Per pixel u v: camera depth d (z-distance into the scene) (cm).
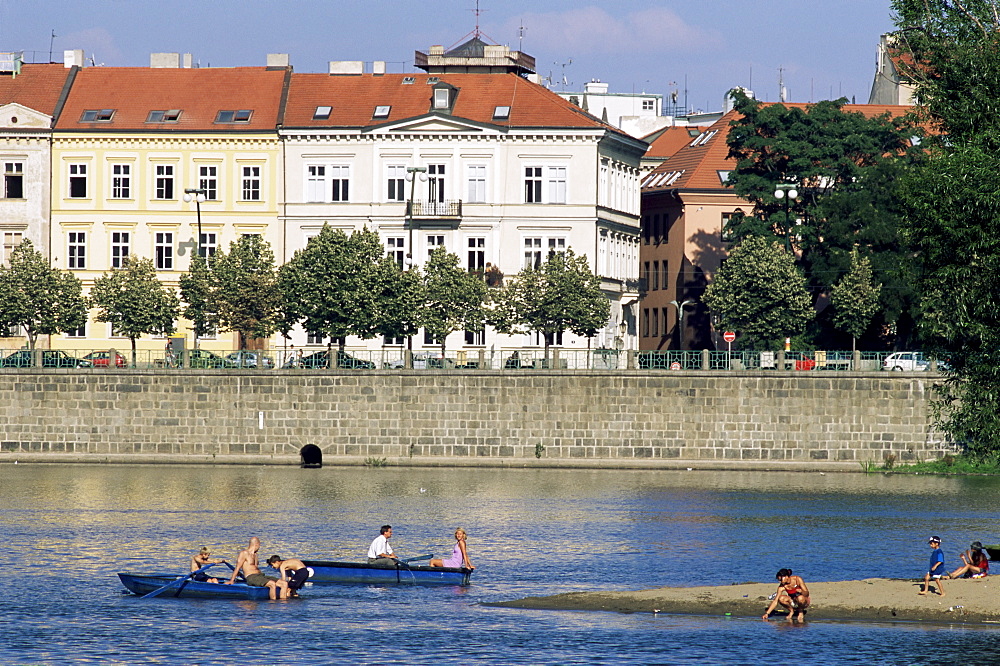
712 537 9525
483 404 13100
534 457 13062
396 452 13175
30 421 13338
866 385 12812
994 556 7881
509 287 14350
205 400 13275
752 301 15488
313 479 12381
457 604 7475
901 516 10438
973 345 6938
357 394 13188
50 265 14938
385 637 6788
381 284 13788
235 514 10438
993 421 6938
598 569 8425
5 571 8300
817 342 15788
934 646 6494
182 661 6406
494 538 9481
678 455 12988
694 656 6419
